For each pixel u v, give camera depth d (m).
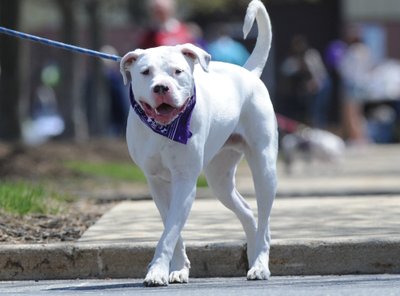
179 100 9.17
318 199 15.33
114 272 10.62
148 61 9.25
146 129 9.50
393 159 27.27
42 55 45.62
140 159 9.69
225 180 10.44
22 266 10.66
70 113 32.56
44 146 25.08
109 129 35.88
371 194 16.41
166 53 9.31
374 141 37.47
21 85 26.47
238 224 12.26
